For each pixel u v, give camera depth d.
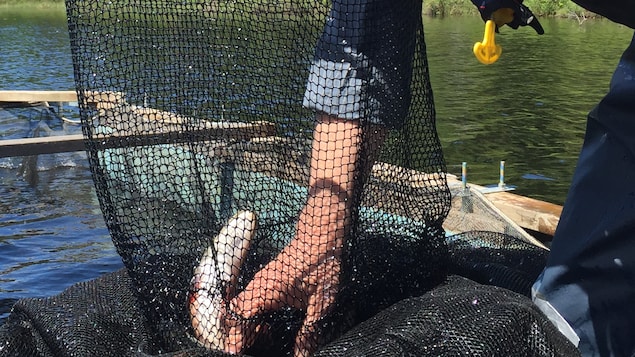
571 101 18.06
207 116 1.82
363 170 1.79
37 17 49.47
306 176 1.81
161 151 1.86
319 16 1.76
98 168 1.88
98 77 1.84
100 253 7.08
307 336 1.81
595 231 1.81
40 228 7.87
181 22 1.79
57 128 11.29
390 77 1.78
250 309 1.81
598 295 1.80
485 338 1.55
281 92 1.79
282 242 1.88
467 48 28.45
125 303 1.93
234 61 1.80
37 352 1.82
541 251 2.31
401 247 1.91
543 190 10.58
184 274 1.86
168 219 1.87
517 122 15.54
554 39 32.66
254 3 1.77
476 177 11.19
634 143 1.76
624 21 1.77
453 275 2.04
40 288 6.23
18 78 21.92
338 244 1.79
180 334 1.83
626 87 1.80
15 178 9.79
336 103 1.75
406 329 1.62
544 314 1.77
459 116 16.28
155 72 1.82
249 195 1.86
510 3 1.71
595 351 1.79
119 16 1.81
